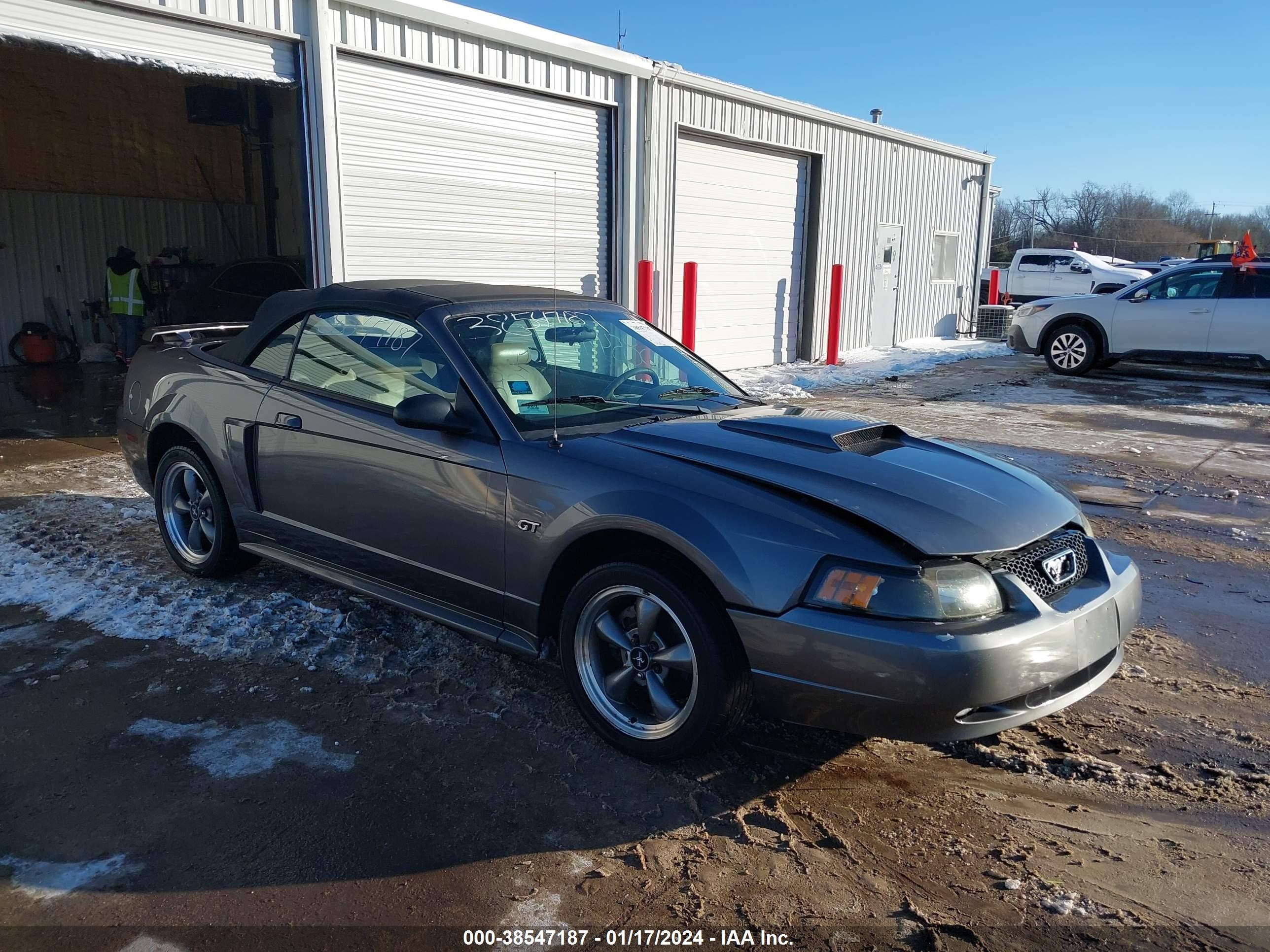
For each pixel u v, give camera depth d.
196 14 7.71
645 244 12.33
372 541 4.00
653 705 3.29
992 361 16.62
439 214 9.96
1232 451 8.87
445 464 3.68
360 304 4.23
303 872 2.74
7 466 7.34
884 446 3.69
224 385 4.59
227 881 2.69
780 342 15.62
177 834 2.89
